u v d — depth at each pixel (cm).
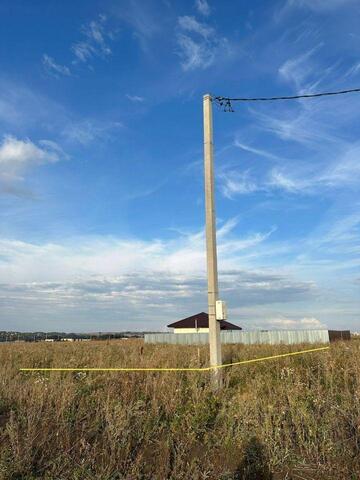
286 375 1096
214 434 693
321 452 612
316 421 692
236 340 4400
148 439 682
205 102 1161
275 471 587
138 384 984
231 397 891
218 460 620
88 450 623
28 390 928
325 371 1109
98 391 927
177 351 1664
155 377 1009
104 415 773
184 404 846
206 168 1137
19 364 1645
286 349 2052
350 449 617
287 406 771
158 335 5016
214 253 1098
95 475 553
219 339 1064
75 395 885
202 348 2278
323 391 886
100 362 1317
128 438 673
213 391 936
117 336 5994
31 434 655
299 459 609
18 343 3791
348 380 1038
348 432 673
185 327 6094
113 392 908
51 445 644
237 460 614
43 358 1828
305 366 1303
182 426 724
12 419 692
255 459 604
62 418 748
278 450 616
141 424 729
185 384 995
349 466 581
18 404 861
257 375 1080
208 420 752
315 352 1633
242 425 698
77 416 777
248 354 1748
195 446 670
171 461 618
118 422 689
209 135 1149
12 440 620
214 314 1064
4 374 1177
